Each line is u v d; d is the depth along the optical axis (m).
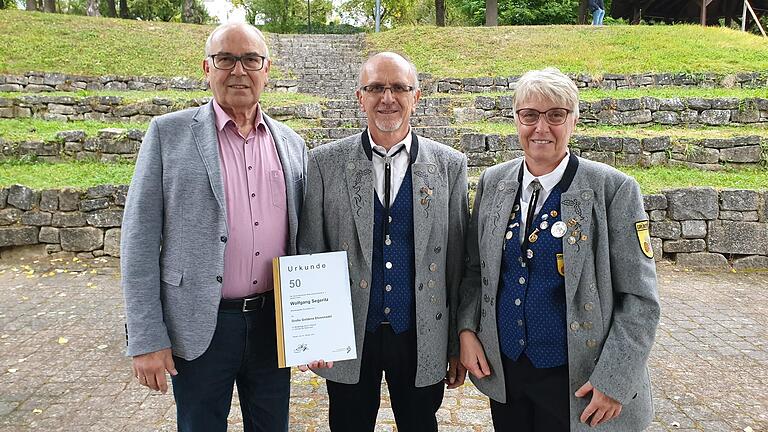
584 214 1.78
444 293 2.10
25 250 5.98
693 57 11.30
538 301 1.83
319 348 1.97
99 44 12.77
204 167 1.94
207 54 2.01
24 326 4.24
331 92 11.33
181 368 2.00
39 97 8.91
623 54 11.91
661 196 5.90
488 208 2.00
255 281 2.04
